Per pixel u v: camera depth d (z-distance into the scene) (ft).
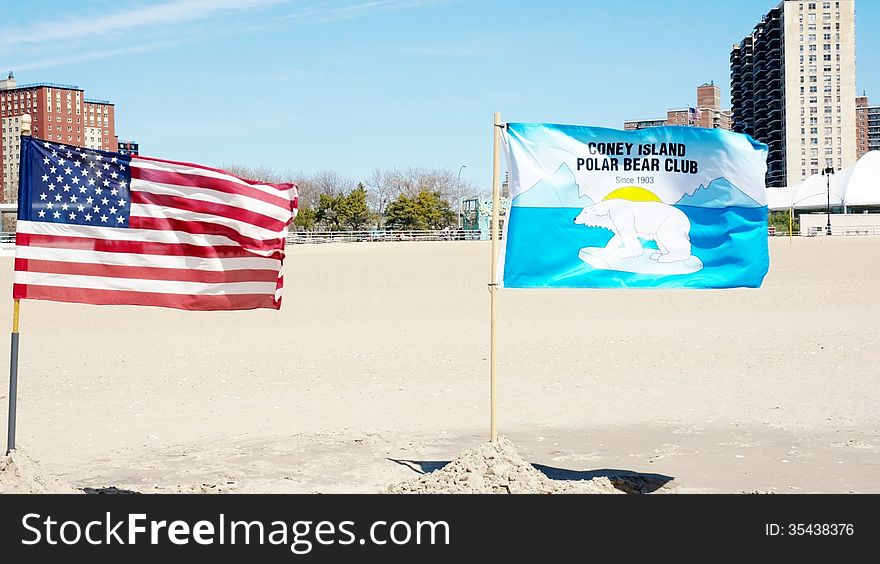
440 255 180.75
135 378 50.37
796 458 30.73
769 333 65.16
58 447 34.19
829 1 614.34
